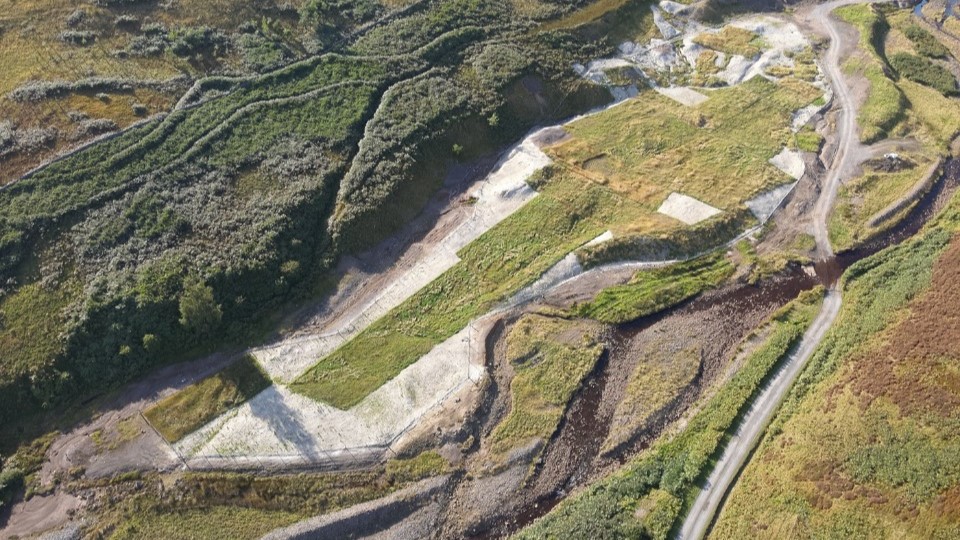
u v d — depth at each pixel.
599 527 35.78
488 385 42.53
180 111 51.38
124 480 37.53
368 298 46.50
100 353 41.16
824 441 38.81
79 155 47.72
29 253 43.25
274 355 43.06
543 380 43.12
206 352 42.88
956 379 40.06
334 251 47.69
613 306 47.22
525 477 39.19
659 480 38.59
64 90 51.19
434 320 45.62
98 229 44.50
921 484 35.62
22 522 36.09
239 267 44.53
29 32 54.62
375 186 50.06
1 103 49.81
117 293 42.12
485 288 47.50
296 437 39.69
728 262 50.41
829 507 35.91
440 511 37.91
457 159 55.16
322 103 54.03
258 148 50.41
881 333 44.44
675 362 44.50
